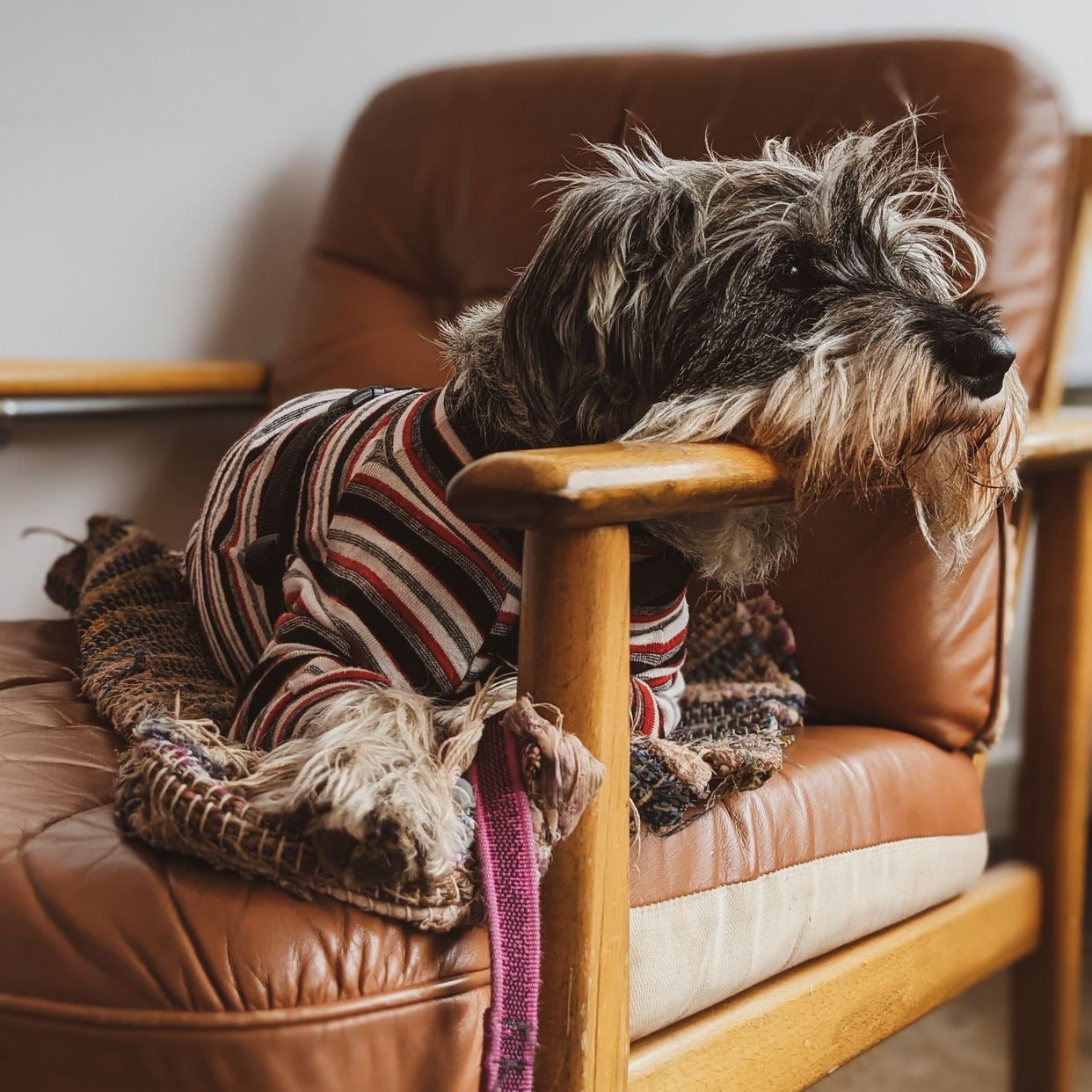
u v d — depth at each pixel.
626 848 0.85
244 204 1.91
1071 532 1.48
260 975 0.74
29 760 0.97
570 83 1.62
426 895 0.78
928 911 1.27
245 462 1.15
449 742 0.80
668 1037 0.98
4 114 1.73
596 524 0.77
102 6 1.77
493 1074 0.78
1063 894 1.51
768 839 1.02
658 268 0.97
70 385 1.58
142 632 1.22
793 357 0.94
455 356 1.04
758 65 1.47
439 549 0.93
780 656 1.25
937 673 1.23
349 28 1.93
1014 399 1.00
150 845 0.80
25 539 1.81
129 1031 0.73
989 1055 1.79
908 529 1.22
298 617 0.94
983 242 1.27
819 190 1.00
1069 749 1.50
